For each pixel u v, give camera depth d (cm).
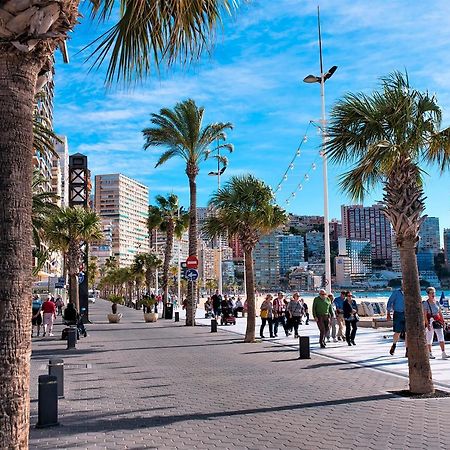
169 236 4322
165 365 1402
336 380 1100
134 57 448
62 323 3591
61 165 11438
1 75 354
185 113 2944
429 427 700
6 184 346
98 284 15088
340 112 959
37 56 364
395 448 613
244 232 2000
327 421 752
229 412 829
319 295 1714
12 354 337
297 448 624
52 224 3231
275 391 995
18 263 344
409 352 930
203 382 1117
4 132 350
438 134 963
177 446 641
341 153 999
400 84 949
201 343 2002
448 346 1641
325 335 1755
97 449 632
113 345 1969
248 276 2014
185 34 459
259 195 1966
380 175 1018
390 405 843
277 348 1762
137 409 862
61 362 973
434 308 1359
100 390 1040
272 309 2158
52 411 756
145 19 438
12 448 332
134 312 5869
